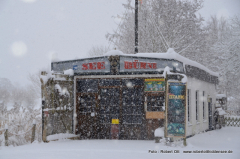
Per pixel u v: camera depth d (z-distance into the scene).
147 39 26.23
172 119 12.20
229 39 29.31
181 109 12.16
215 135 17.38
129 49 27.61
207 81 20.70
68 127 14.72
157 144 12.59
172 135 12.13
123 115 14.65
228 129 22.45
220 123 23.58
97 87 15.01
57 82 14.12
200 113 18.67
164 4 26.75
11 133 13.00
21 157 9.30
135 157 9.38
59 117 14.16
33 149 11.15
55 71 15.71
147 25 26.06
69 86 14.88
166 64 13.95
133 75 14.41
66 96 14.55
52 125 13.70
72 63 15.34
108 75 14.75
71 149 11.09
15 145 12.45
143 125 14.33
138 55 14.36
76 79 15.23
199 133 18.30
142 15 26.02
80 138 14.95
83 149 11.09
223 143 13.67
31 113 16.55
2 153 10.19
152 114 14.17
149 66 14.18
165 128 12.21
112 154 9.94
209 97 21.36
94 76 14.97
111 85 14.82
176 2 27.48
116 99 14.80
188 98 16.45
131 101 14.57
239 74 29.12
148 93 14.22
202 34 28.86
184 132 12.05
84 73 15.02
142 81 14.40
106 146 11.95
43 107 13.30
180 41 27.02
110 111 14.86
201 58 29.05
